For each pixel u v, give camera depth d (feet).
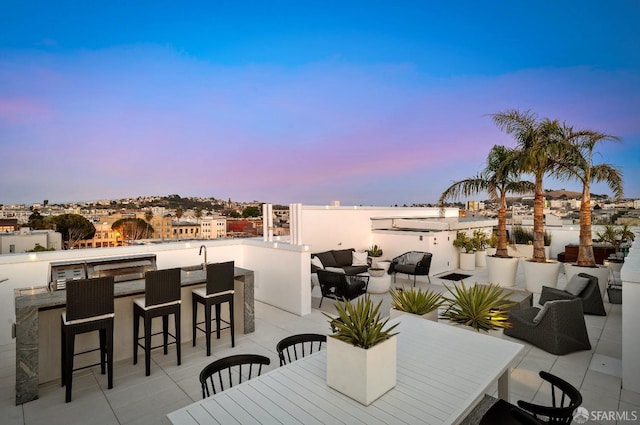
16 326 9.83
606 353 13.23
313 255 27.66
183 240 22.13
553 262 22.76
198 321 15.60
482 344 7.95
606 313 18.26
